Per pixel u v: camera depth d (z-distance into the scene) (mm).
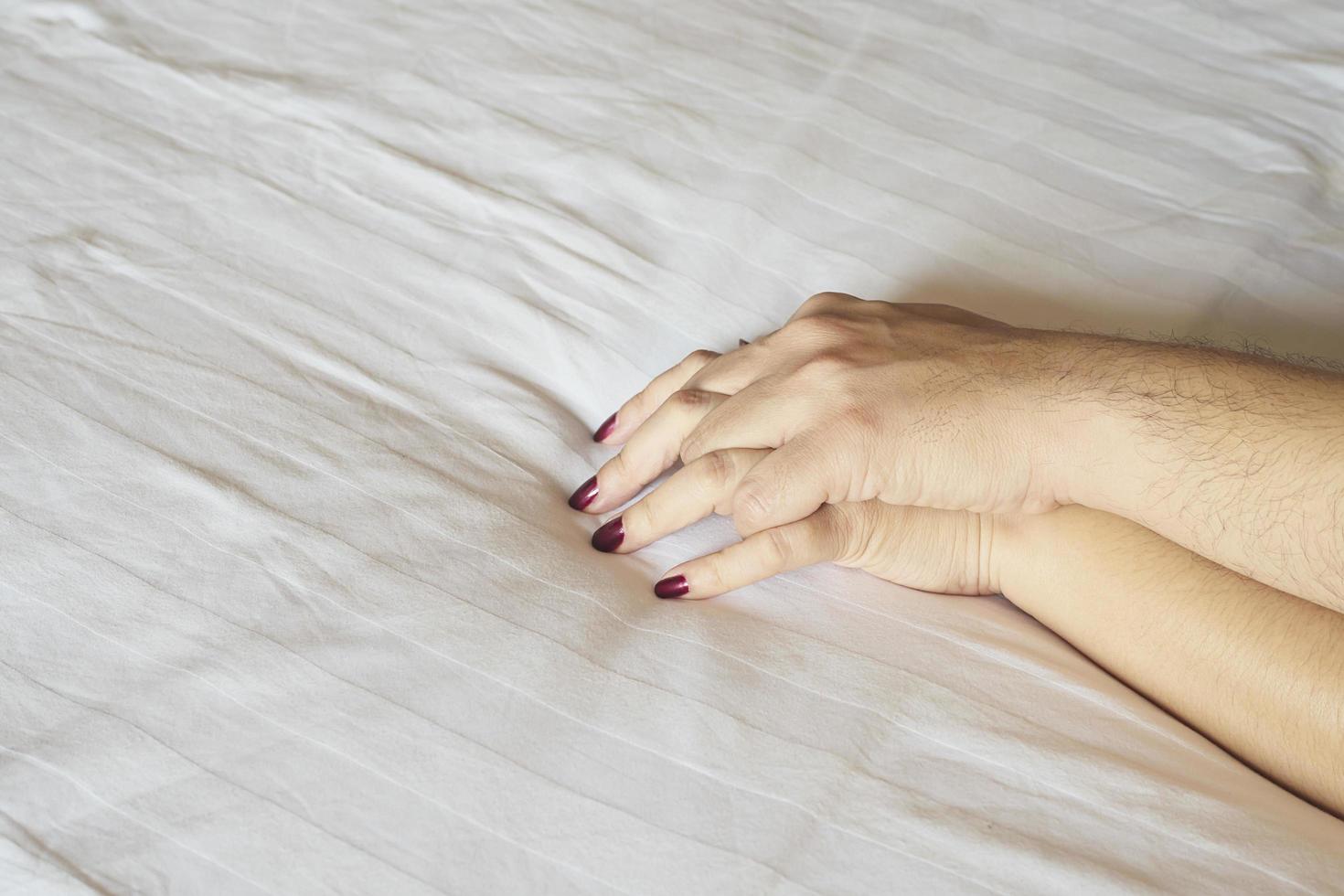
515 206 918
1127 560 759
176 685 701
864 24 1078
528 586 746
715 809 686
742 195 940
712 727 706
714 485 773
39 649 708
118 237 874
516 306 870
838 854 678
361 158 939
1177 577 750
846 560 781
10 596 721
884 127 993
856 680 730
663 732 703
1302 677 722
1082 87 1041
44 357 804
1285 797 718
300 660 709
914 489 766
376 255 888
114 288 846
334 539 748
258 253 879
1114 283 913
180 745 687
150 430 781
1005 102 1022
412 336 853
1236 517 718
